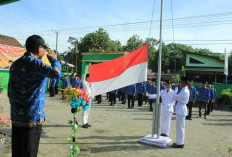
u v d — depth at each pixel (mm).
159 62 6184
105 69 6582
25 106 2338
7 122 4773
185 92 5977
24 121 2338
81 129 7461
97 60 21750
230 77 22781
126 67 6457
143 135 7043
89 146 5734
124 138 6645
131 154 5293
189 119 11008
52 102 13906
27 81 2332
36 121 2391
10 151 4902
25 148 2373
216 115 12977
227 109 15875
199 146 6270
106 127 7953
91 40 37094
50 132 6848
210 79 23219
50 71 2381
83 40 38344
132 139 6570
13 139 2438
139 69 6371
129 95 13633
